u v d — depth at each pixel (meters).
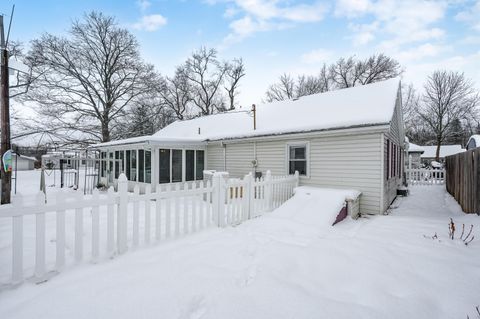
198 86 32.28
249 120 12.45
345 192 6.65
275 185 6.66
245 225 4.93
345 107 9.26
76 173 13.94
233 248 3.41
